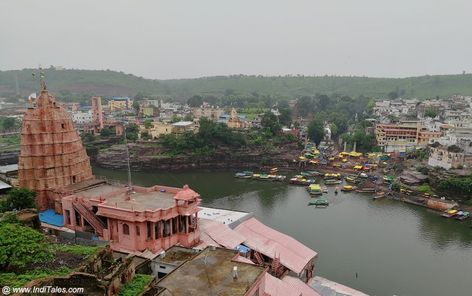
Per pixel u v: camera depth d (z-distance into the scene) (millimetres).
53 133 56219
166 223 43531
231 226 55781
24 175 55625
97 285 25000
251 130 169500
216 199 102625
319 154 155875
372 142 159625
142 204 45906
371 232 77500
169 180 129250
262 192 110688
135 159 144875
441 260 64688
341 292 49094
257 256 49438
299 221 84125
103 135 164000
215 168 149625
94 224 45281
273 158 151125
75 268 27469
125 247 42438
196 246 45969
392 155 142375
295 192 110688
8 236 28422
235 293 28375
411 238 74375
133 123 179750
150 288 27281
